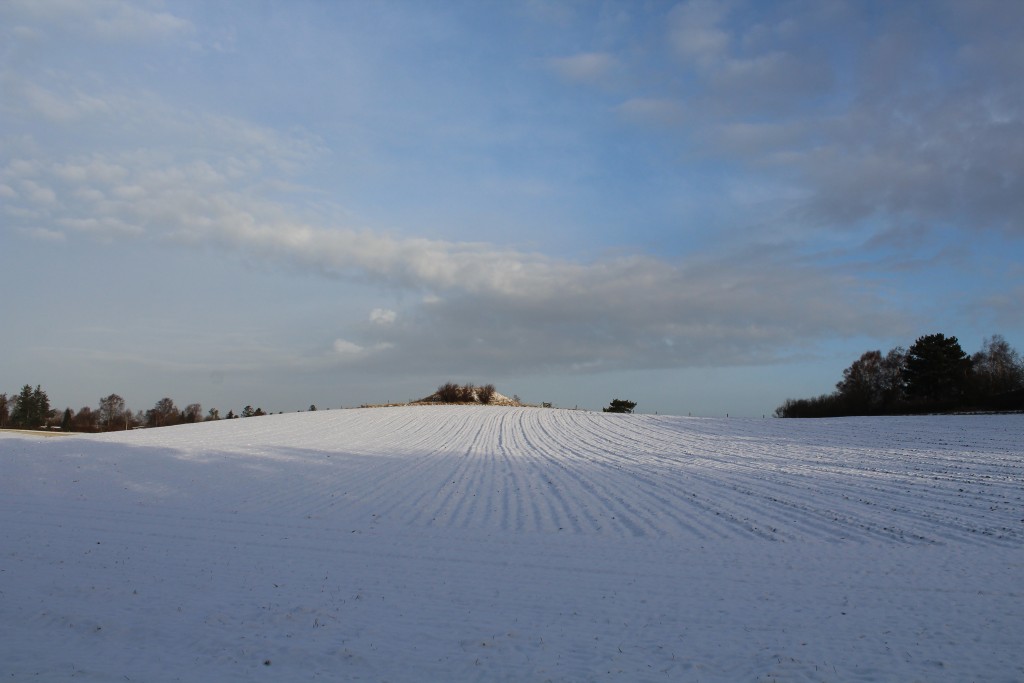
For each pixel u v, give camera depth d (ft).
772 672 23.13
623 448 103.76
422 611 29.58
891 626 27.66
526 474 76.95
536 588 33.24
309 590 32.55
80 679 22.21
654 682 22.39
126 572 35.35
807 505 55.52
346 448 100.78
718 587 33.50
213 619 28.32
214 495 60.75
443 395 219.20
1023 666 23.41
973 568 36.47
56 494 59.88
